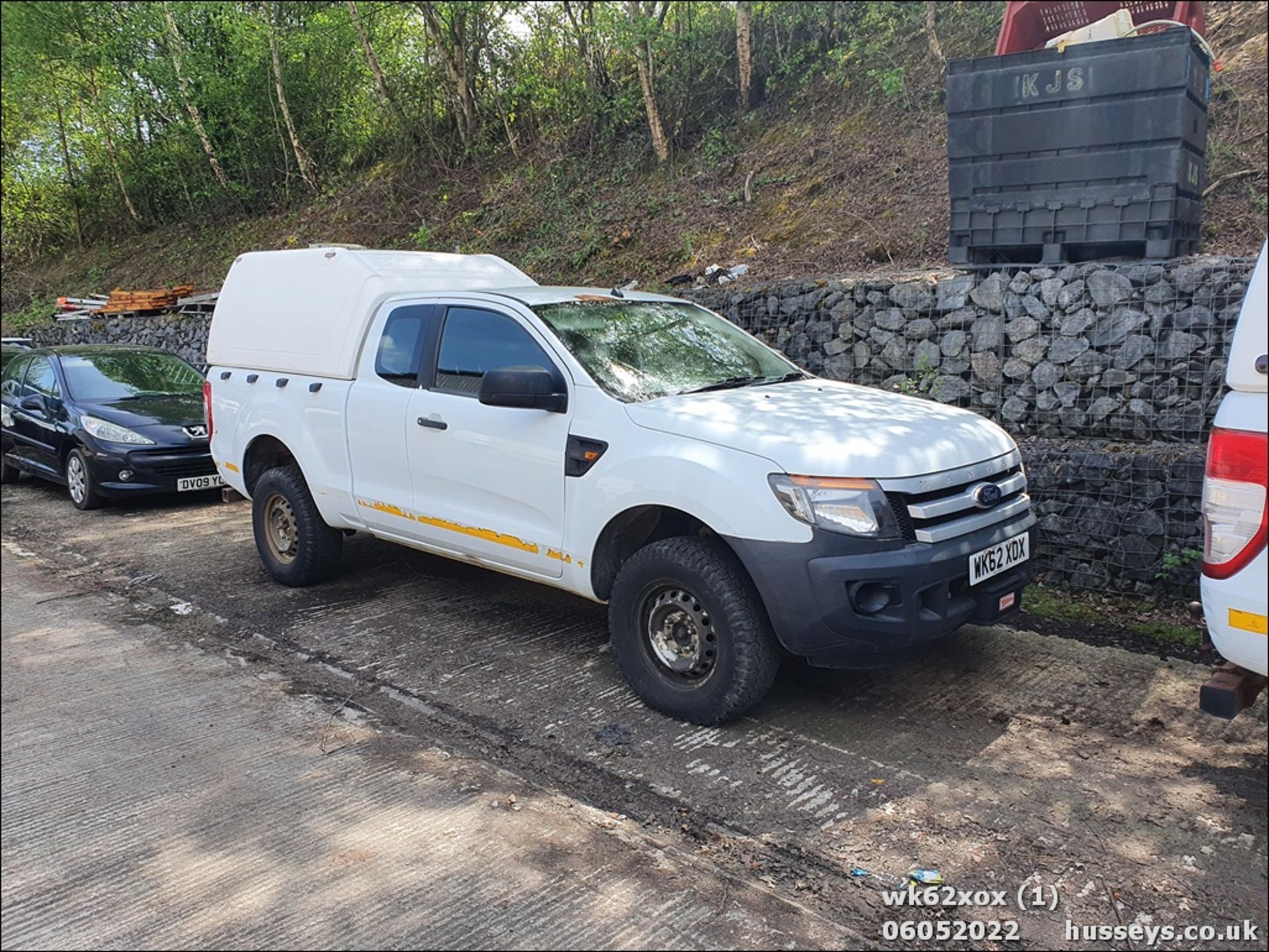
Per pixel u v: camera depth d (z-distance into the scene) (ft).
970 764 12.37
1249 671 10.23
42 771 12.48
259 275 21.21
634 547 14.76
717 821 11.16
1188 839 10.59
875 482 12.32
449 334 16.92
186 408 30.81
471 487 16.06
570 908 9.58
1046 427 20.76
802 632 12.28
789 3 41.63
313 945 9.02
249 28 57.88
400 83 57.67
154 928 9.29
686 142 41.93
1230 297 18.21
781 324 25.02
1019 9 22.79
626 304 17.16
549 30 49.78
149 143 70.59
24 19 60.70
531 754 12.87
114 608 19.47
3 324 68.59
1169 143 18.58
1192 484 17.17
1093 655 15.76
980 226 21.04
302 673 15.83
